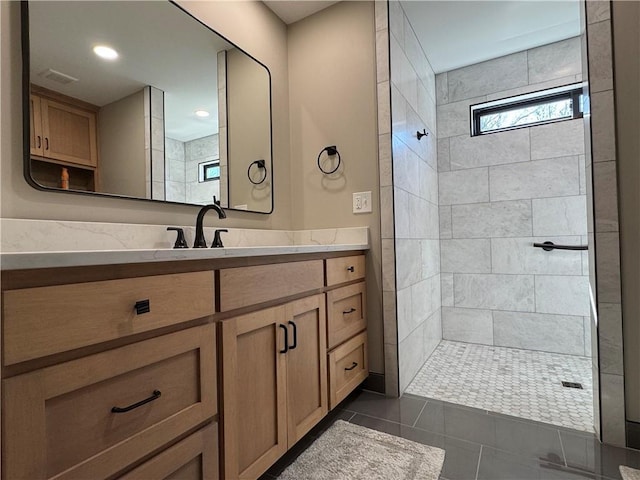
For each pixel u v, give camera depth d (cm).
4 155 107
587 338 267
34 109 113
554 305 279
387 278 201
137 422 83
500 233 298
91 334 74
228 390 107
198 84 172
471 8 233
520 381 220
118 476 79
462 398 197
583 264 269
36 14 115
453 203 317
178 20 163
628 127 147
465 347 296
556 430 162
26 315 65
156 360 87
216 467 103
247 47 204
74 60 125
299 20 235
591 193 155
